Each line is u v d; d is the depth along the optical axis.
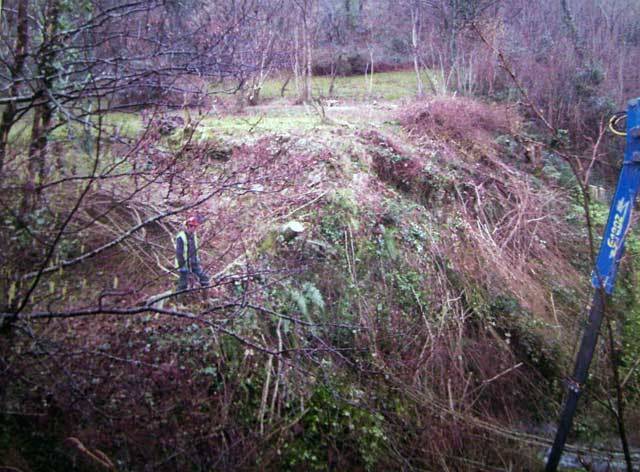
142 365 5.48
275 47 14.17
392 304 7.95
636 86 16.22
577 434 7.81
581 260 10.45
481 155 12.14
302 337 6.81
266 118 12.05
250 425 6.16
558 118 14.12
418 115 12.58
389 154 10.59
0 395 4.90
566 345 8.58
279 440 6.14
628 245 10.55
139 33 6.19
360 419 6.66
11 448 5.02
